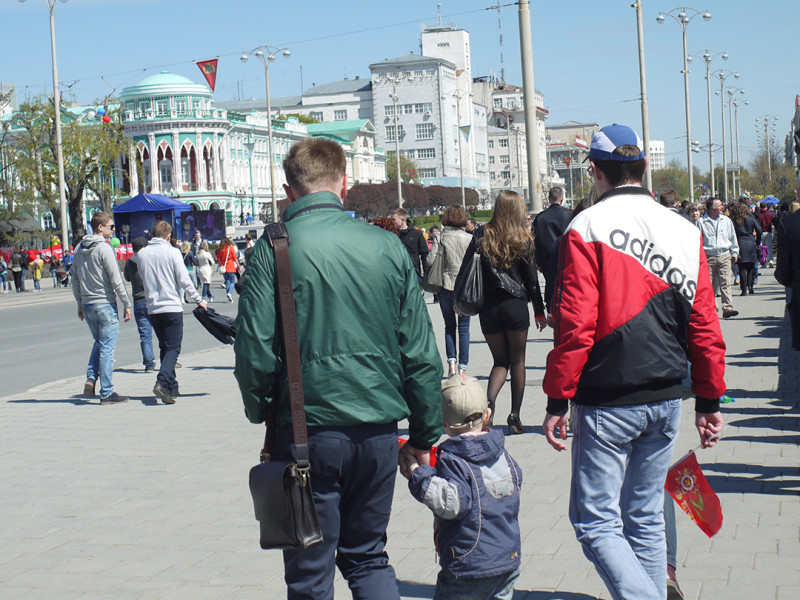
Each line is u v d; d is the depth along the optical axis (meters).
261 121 115.75
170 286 12.40
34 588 5.84
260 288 4.04
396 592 4.21
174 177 101.62
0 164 69.75
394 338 4.11
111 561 6.30
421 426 4.24
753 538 6.07
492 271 9.23
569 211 9.72
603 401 4.41
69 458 9.43
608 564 4.36
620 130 4.65
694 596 5.18
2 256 53.66
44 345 22.14
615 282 4.36
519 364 9.45
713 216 20.02
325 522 4.06
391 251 4.14
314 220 4.14
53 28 57.31
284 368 4.07
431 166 181.88
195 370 15.84
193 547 6.53
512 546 4.58
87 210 99.56
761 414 10.02
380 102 183.00
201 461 9.10
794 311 7.55
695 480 5.14
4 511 7.59
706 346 4.49
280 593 5.62
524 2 21.61
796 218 7.46
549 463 8.22
